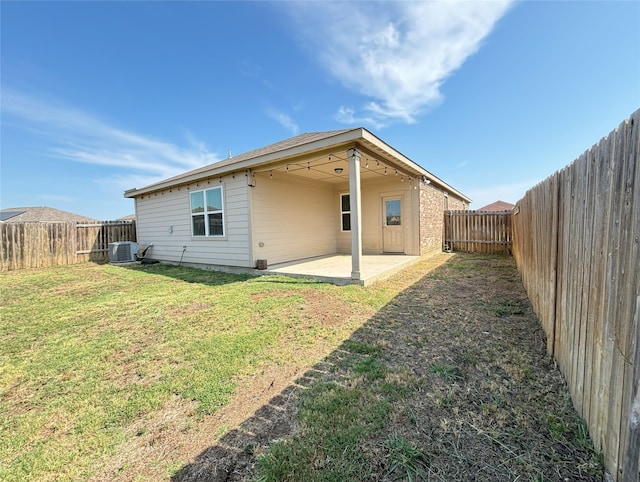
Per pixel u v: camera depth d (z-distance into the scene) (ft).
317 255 30.40
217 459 5.00
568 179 6.71
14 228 28.66
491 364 7.78
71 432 5.82
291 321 11.57
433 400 6.31
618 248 4.09
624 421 3.84
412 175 28.27
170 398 6.84
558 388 6.56
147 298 15.94
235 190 23.32
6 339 10.56
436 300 13.87
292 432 5.53
